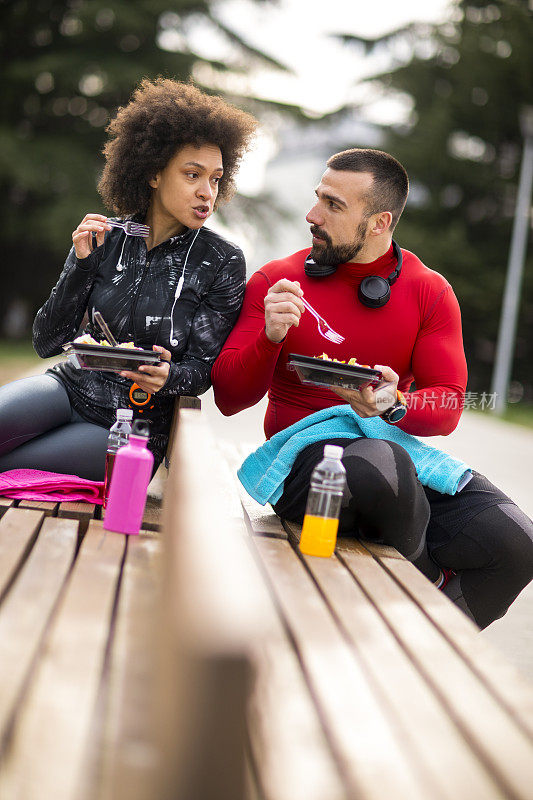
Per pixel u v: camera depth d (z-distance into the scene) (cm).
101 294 401
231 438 1045
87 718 177
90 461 385
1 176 3322
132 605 242
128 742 169
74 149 3416
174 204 399
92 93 3494
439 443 1372
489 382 3847
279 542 340
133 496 320
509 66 3716
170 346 399
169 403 401
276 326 366
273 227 3725
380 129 3981
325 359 342
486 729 190
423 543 366
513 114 3775
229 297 407
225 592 132
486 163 3838
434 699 205
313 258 404
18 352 2616
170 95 409
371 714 194
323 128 3844
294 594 273
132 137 405
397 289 404
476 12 3941
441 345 399
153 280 401
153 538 321
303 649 227
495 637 458
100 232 394
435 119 3775
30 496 353
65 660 201
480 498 377
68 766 159
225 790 121
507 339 2753
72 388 399
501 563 370
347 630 246
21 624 220
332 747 178
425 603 280
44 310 399
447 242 3716
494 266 3781
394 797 160
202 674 118
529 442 1570
